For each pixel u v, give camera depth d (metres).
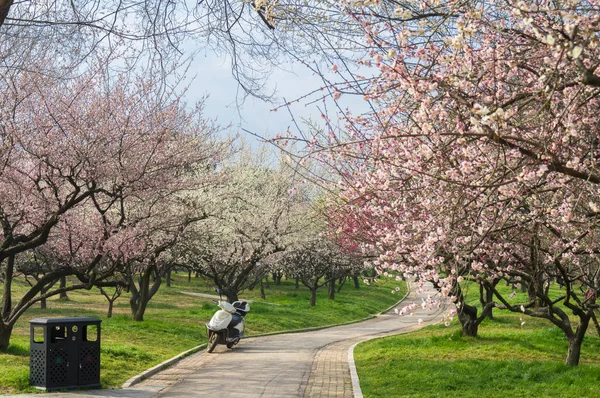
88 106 16.09
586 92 7.64
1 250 14.83
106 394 11.92
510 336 21.88
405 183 9.80
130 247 17.69
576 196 8.79
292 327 30.81
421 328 30.11
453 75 7.69
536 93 6.72
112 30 8.70
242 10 8.76
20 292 41.69
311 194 34.16
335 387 13.39
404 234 12.39
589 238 10.78
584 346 19.52
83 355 12.45
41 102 15.36
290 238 33.91
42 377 12.00
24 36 9.49
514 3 6.66
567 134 7.45
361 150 10.18
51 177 15.34
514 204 8.53
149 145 16.92
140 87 16.70
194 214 23.05
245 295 52.12
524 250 14.11
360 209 14.74
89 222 17.95
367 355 18.81
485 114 6.39
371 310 45.50
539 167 7.42
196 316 30.58
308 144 8.84
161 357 17.72
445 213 8.86
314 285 43.25
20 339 18.97
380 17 7.91
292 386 13.41
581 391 12.00
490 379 13.84
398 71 7.76
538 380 13.60
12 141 14.55
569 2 6.55
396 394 12.49
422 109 7.64
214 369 16.02
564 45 5.61
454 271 8.62
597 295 14.31
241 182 33.50
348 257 37.28
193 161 19.56
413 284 12.38
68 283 50.03
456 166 8.26
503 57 8.37
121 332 22.27
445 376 14.14
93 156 15.29
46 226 15.05
